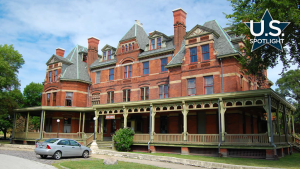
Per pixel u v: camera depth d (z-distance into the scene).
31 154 22.59
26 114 39.25
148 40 38.34
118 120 35.25
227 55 25.81
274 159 18.27
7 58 39.47
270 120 18.80
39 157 20.20
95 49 42.56
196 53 28.42
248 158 19.30
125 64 36.06
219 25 30.25
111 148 28.16
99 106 30.27
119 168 14.59
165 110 25.20
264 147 18.66
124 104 27.89
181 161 17.25
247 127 26.80
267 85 38.12
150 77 32.91
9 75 37.75
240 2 21.69
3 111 38.31
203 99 22.39
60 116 37.06
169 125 28.75
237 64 26.02
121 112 29.72
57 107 33.16
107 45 39.91
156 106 25.91
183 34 32.59
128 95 35.00
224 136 20.98
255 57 21.02
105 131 36.34
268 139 18.77
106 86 37.94
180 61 29.41
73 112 37.50
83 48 44.34
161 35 33.44
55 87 38.59
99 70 39.69
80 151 20.64
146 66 33.91
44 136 32.25
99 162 17.38
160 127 30.55
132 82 34.66
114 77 37.16
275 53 21.00
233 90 25.25
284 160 18.09
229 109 25.09
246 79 28.53
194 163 16.36
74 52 42.53
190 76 28.16
